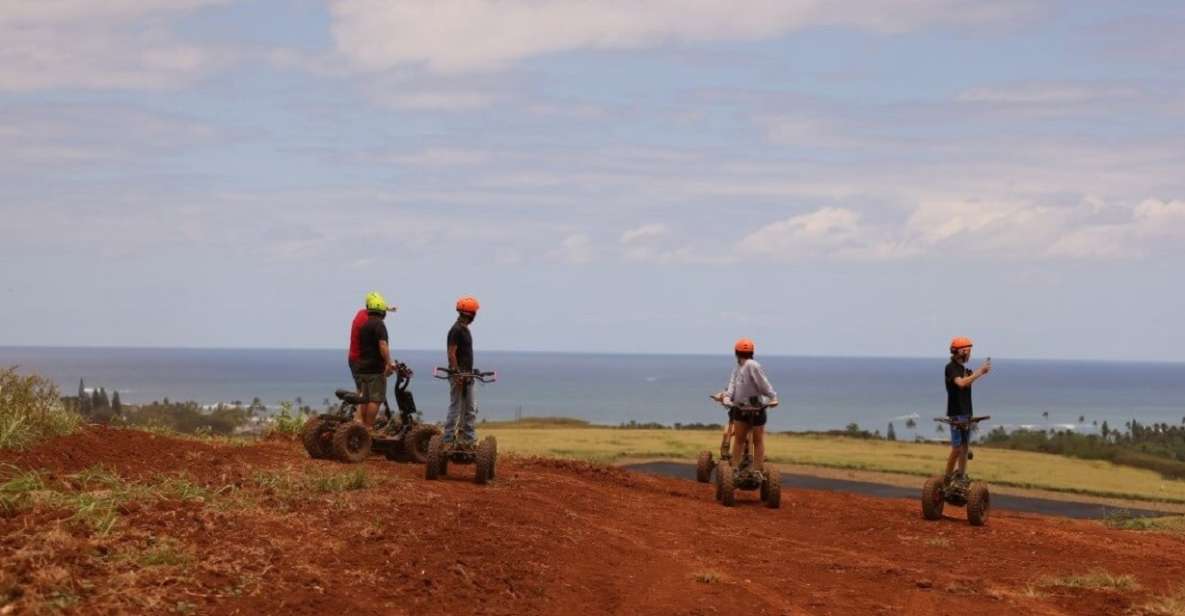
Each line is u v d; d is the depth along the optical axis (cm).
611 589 814
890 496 2206
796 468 2666
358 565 743
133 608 586
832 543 1156
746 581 896
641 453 2786
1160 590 945
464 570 776
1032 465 2836
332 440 1273
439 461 1207
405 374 1350
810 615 797
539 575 808
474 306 1249
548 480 1376
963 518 1425
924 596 890
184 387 16325
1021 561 1088
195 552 698
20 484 780
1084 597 908
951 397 1368
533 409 14888
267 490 928
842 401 19538
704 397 19775
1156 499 2305
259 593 646
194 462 1064
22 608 555
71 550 645
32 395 1141
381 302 1354
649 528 1124
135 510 783
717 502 1436
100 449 1060
